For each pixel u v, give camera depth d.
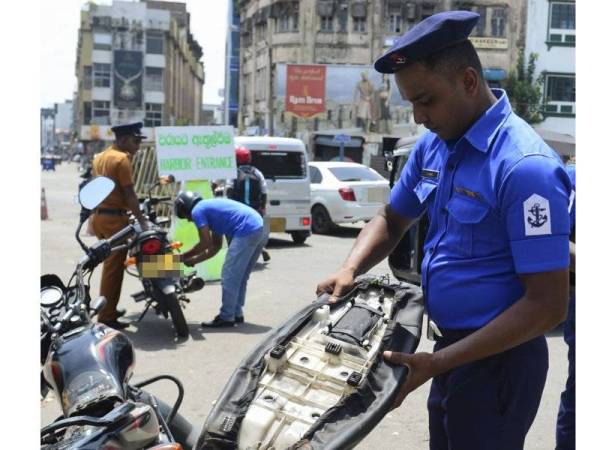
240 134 49.25
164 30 78.00
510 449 2.21
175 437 3.30
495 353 2.03
